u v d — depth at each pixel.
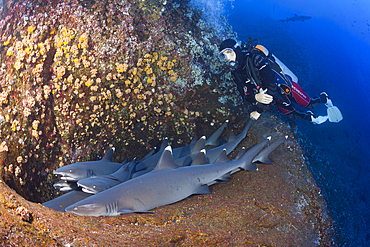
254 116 3.47
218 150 3.39
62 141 3.16
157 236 1.89
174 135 3.82
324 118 4.07
